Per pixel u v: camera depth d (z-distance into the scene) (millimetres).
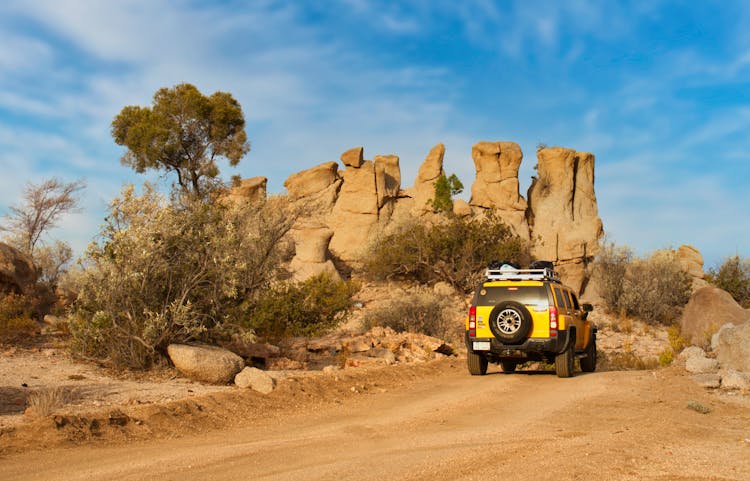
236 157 39438
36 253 29438
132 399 9438
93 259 13273
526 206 41562
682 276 34781
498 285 14828
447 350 19594
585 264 40281
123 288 12914
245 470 6051
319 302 20062
